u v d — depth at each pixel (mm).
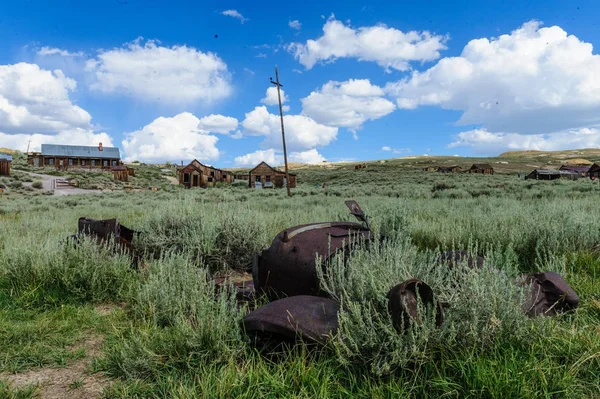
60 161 87938
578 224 6801
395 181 70000
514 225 7484
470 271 3521
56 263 5676
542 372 2662
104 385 3203
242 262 7223
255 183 64188
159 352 3443
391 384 2693
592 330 3441
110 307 5242
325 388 2662
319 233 4465
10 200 30781
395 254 3820
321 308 3281
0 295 5363
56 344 4008
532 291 3873
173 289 4688
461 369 2670
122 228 7441
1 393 2996
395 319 2859
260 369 2994
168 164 124188
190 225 7418
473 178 70875
